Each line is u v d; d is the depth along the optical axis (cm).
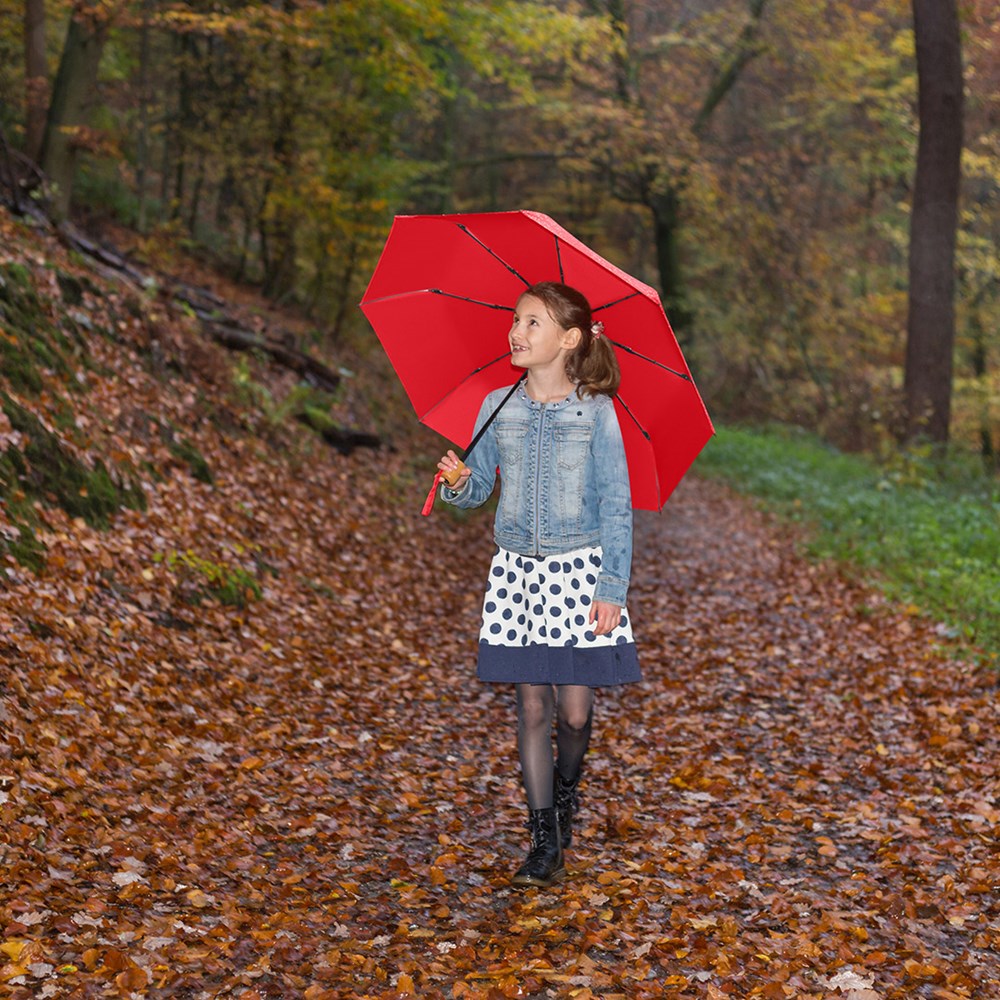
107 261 1158
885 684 647
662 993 286
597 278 337
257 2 1495
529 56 1936
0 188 1110
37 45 1347
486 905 347
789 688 655
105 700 481
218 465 919
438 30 1590
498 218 328
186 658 572
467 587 954
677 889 361
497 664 353
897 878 374
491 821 433
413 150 2795
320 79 1669
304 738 513
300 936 309
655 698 639
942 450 1558
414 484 1323
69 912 302
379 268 343
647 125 2630
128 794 405
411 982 282
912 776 484
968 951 318
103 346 904
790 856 398
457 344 366
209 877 346
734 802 462
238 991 276
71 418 734
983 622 742
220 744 484
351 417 1439
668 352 339
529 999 281
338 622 745
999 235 2352
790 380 2864
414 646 738
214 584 677
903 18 2384
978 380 2422
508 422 350
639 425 362
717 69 2764
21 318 791
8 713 421
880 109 2522
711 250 2838
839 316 2675
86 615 553
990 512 1194
